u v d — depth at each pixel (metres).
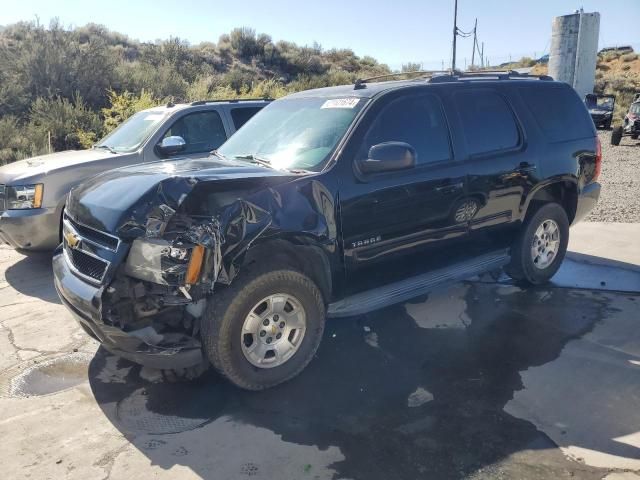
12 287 5.70
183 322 3.41
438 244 4.40
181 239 3.13
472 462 2.89
